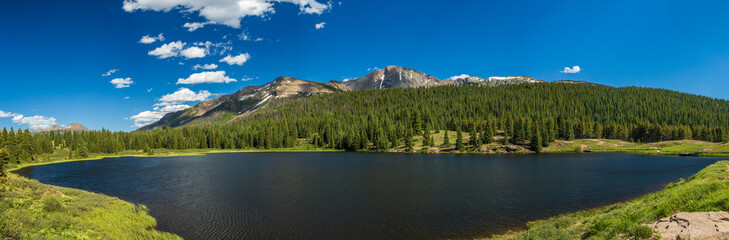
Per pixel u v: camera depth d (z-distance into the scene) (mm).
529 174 79312
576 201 47812
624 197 49562
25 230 21469
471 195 53938
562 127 185500
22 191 32969
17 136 150000
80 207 32438
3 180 33438
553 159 120438
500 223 37688
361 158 140750
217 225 38281
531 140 158625
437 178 74562
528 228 35125
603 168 88812
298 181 72188
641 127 174500
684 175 71375
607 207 41625
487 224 37438
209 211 44750
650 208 22391
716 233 13766
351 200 51000
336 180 73250
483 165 102625
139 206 43531
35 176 87812
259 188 63125
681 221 16172
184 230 36469
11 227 20297
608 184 61969
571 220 29703
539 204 46500
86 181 76125
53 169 107625
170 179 77562
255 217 41500
